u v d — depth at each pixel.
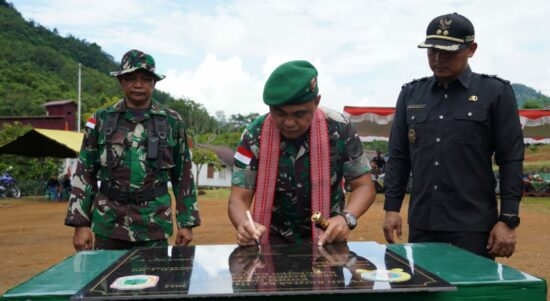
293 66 2.06
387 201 2.96
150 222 3.09
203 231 9.02
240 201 2.38
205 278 1.51
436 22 2.67
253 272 1.58
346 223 2.16
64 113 35.09
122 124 3.13
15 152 14.33
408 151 2.96
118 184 3.08
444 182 2.70
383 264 1.68
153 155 3.11
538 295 1.50
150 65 3.13
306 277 1.51
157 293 1.35
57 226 10.24
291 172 2.35
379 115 13.92
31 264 6.26
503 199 2.62
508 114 2.64
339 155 2.38
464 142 2.67
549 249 6.67
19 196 19.16
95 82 60.66
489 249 2.64
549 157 30.62
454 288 1.40
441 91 2.78
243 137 2.42
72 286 1.50
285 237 2.44
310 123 2.28
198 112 47.88
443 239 2.71
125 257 1.84
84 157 3.18
